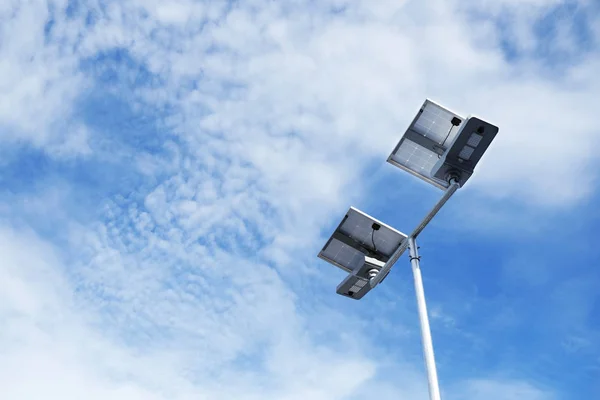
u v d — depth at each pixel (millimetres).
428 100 8406
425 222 8266
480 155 7699
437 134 8578
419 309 7566
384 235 9477
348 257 9781
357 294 9672
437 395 6758
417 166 8859
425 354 7141
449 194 7785
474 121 7379
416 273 7992
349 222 9531
